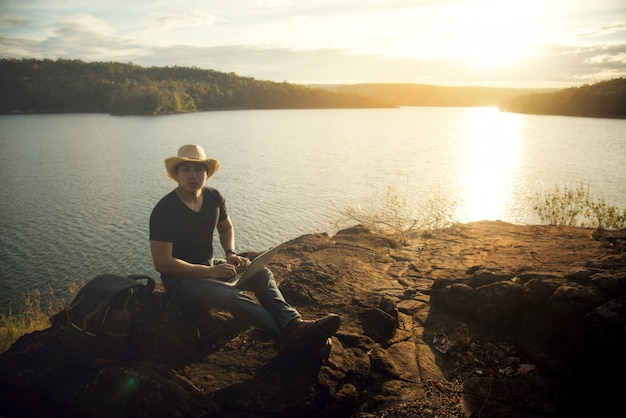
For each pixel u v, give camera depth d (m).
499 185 60.72
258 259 2.89
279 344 3.00
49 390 2.48
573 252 3.97
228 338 3.11
